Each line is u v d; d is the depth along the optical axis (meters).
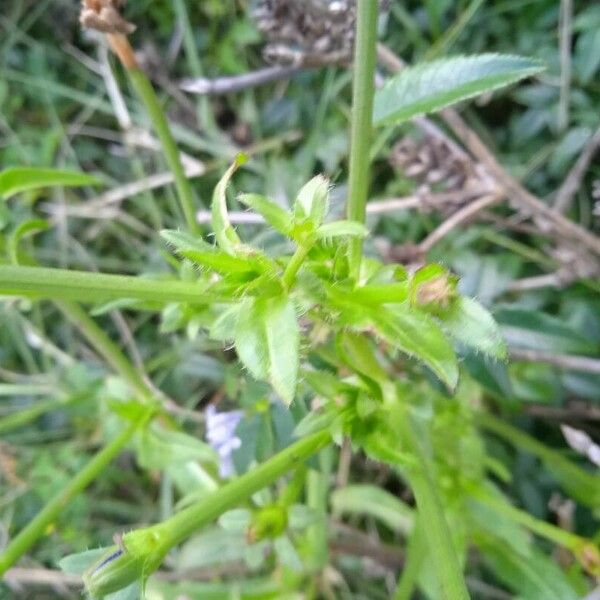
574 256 0.18
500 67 0.12
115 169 0.24
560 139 0.20
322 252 0.10
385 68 0.20
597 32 0.19
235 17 0.23
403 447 0.12
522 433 0.17
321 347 0.13
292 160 0.22
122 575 0.10
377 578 0.19
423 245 0.18
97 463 0.15
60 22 0.24
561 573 0.15
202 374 0.20
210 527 0.18
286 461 0.11
